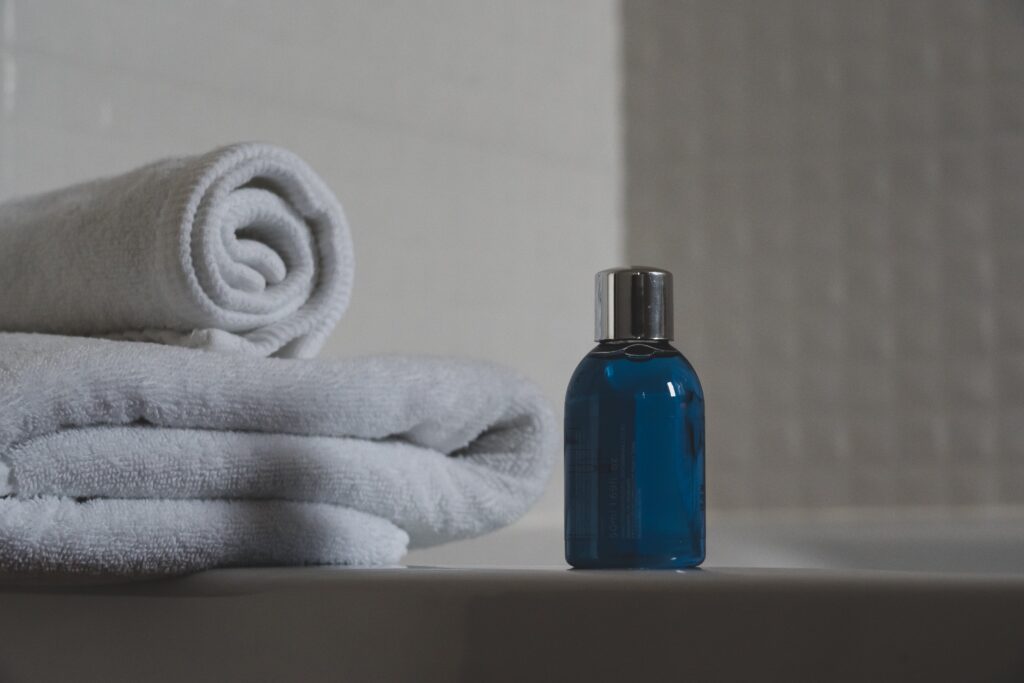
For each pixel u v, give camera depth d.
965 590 0.48
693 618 0.51
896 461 1.85
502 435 0.79
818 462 1.85
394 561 0.73
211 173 0.72
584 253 1.76
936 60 1.88
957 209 1.87
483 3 1.63
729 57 1.89
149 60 1.29
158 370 0.64
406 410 0.73
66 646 0.67
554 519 1.63
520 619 0.55
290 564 0.69
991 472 1.84
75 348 0.63
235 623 0.62
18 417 0.60
